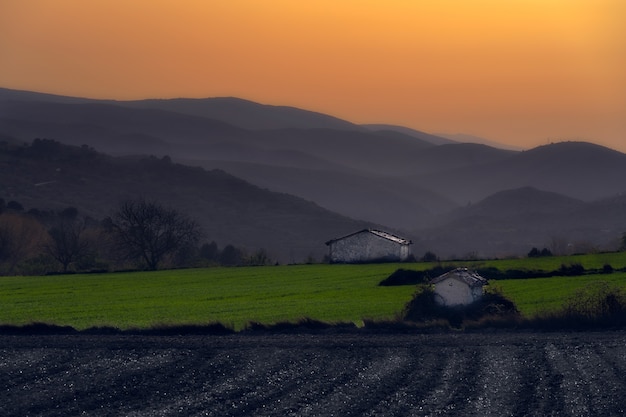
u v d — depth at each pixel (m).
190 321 130.62
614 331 110.44
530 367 89.56
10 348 104.06
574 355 95.19
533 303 149.62
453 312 123.75
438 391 79.62
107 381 85.94
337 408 73.81
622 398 76.06
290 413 72.31
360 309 149.00
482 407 73.69
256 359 95.81
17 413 73.81
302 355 97.56
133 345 105.12
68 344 106.56
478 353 97.44
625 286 173.00
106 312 151.25
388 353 98.19
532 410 72.62
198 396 79.12
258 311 148.38
